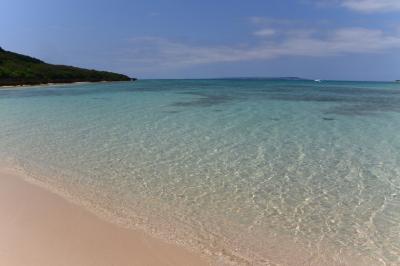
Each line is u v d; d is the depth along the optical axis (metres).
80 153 11.25
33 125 16.53
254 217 6.67
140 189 8.06
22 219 6.22
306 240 5.84
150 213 6.77
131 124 16.84
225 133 14.62
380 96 38.31
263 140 13.31
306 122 17.83
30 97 33.38
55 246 5.30
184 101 29.41
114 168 9.66
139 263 4.97
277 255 5.39
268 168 9.73
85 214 6.59
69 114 20.58
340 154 11.30
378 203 7.36
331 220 6.57
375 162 10.37
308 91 48.97
